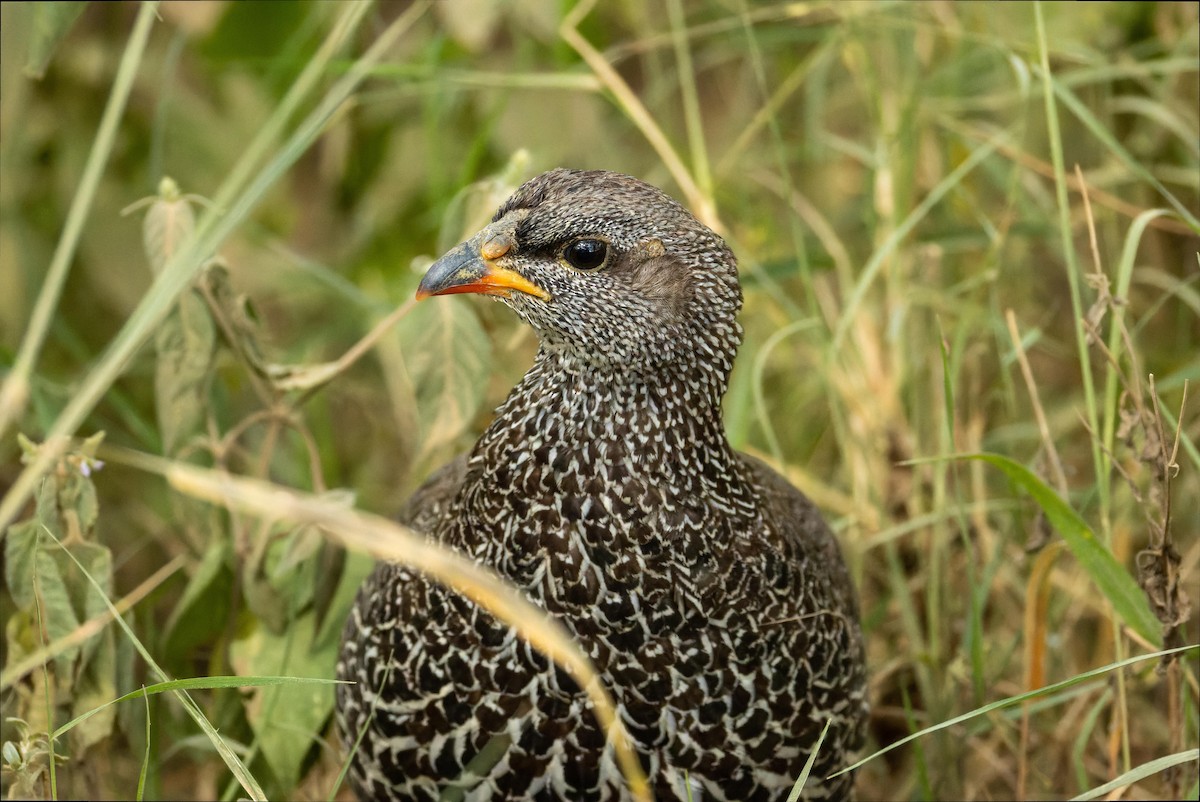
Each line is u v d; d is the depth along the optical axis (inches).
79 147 386.0
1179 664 281.4
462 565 207.8
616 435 245.9
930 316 362.3
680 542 246.4
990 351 379.9
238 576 308.0
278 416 310.0
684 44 356.5
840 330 329.7
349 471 408.2
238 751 294.0
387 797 262.4
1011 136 371.2
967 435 354.9
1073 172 388.2
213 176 388.8
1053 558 294.8
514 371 390.0
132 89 384.8
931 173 387.2
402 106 411.2
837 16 371.2
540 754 247.0
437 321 303.4
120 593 373.4
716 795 251.9
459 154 408.8
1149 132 386.6
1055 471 302.7
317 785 324.8
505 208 257.9
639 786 238.4
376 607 263.3
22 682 279.6
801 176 435.5
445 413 305.1
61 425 207.6
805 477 361.4
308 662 304.2
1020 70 326.6
